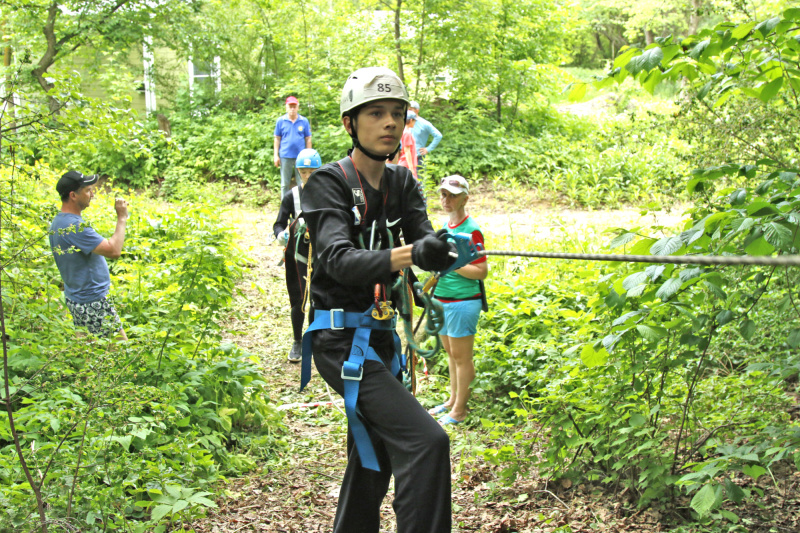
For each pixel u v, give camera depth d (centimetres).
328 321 275
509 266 864
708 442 351
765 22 334
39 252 523
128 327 572
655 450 358
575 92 392
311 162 633
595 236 996
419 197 294
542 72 1919
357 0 1967
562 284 725
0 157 519
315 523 381
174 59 2084
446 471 246
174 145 609
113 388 358
